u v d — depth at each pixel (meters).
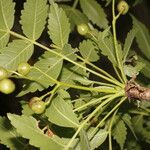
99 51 0.42
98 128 0.39
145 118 0.49
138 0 0.55
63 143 0.35
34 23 0.39
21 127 0.34
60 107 0.36
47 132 0.35
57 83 0.36
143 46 0.50
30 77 0.36
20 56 0.38
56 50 0.40
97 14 0.51
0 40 0.38
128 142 0.48
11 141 0.41
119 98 0.41
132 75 0.39
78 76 0.40
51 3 0.40
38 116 0.39
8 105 0.58
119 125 0.43
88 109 0.39
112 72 0.58
